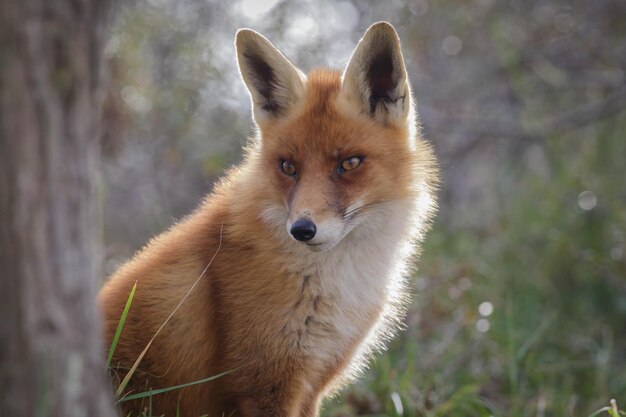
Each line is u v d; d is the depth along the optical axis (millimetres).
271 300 8117
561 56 20953
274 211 8430
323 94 8969
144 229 19812
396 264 9141
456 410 11586
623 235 17703
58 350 5359
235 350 8102
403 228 9078
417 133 10086
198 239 8641
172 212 20219
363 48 8727
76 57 5398
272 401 8188
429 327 13992
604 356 13758
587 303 17375
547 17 20484
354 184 8562
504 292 16797
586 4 20609
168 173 20203
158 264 8602
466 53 21766
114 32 14883
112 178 19828
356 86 8812
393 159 8875
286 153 8656
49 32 5242
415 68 22344
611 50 20312
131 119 15492
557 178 19641
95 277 5801
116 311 8453
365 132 8742
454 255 18094
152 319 8336
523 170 21266
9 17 5098
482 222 20625
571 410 12281
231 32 19016
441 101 21766
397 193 8898
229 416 8320
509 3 20516
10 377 5242
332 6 20625
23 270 5215
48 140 5281
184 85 17500
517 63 20219
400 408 10414
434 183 9820
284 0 19359
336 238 8188
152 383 8344
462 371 13031
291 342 8141
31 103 5195
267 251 8242
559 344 15422
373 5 20719
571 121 19250
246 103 19625
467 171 24250
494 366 13406
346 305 8445
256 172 8859
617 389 13273
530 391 13164
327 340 8344
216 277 8336
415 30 20578
